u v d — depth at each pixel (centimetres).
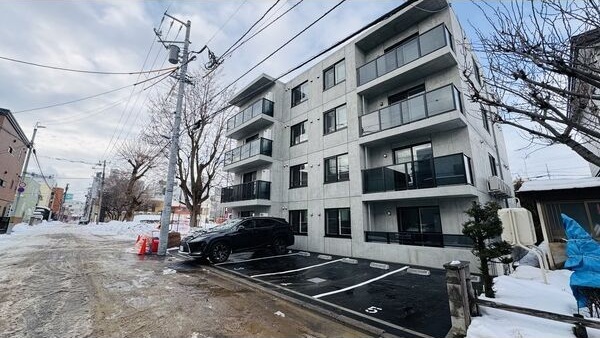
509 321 388
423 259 887
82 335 362
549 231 824
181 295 561
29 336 355
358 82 1192
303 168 1433
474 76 1080
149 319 425
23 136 2586
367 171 1083
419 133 991
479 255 524
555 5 330
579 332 330
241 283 686
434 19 1065
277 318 447
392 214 1061
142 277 709
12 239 1528
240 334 381
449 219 909
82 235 2025
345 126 1227
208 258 973
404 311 483
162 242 1128
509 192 1227
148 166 2803
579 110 378
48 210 5409
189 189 2134
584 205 785
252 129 1741
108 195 4388
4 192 2366
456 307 382
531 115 353
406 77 1055
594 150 898
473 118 1001
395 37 1193
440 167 873
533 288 568
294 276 753
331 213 1228
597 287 356
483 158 1027
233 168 1731
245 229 1053
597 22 306
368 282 688
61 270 764
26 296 520
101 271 766
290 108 1597
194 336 369
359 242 1070
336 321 440
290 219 1443
